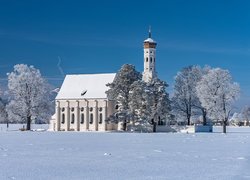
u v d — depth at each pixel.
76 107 176.12
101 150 56.91
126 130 149.75
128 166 38.38
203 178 31.16
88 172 34.25
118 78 148.88
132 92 144.12
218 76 146.50
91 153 52.06
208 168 36.97
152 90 145.12
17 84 154.12
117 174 33.25
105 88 175.38
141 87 143.38
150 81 148.00
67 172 34.22
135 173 33.84
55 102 180.50
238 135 114.44
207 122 167.75
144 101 143.62
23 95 154.88
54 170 35.28
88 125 173.38
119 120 147.50
